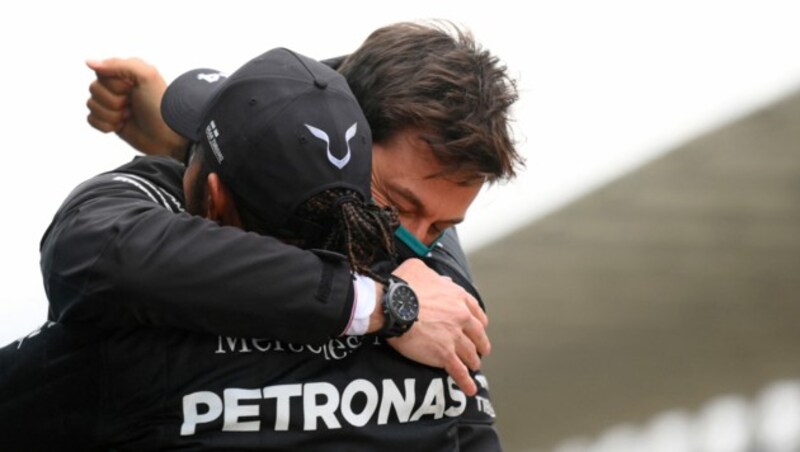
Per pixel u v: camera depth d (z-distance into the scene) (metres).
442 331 9.04
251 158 8.56
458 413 9.32
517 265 30.78
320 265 8.64
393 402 9.00
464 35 9.54
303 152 8.50
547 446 44.88
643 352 36.03
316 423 8.77
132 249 8.47
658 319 33.25
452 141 9.05
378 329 8.80
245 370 8.73
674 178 27.70
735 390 38.66
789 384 37.59
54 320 8.98
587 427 42.94
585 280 31.34
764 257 29.50
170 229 8.55
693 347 35.69
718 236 29.06
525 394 40.56
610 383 39.00
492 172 9.20
